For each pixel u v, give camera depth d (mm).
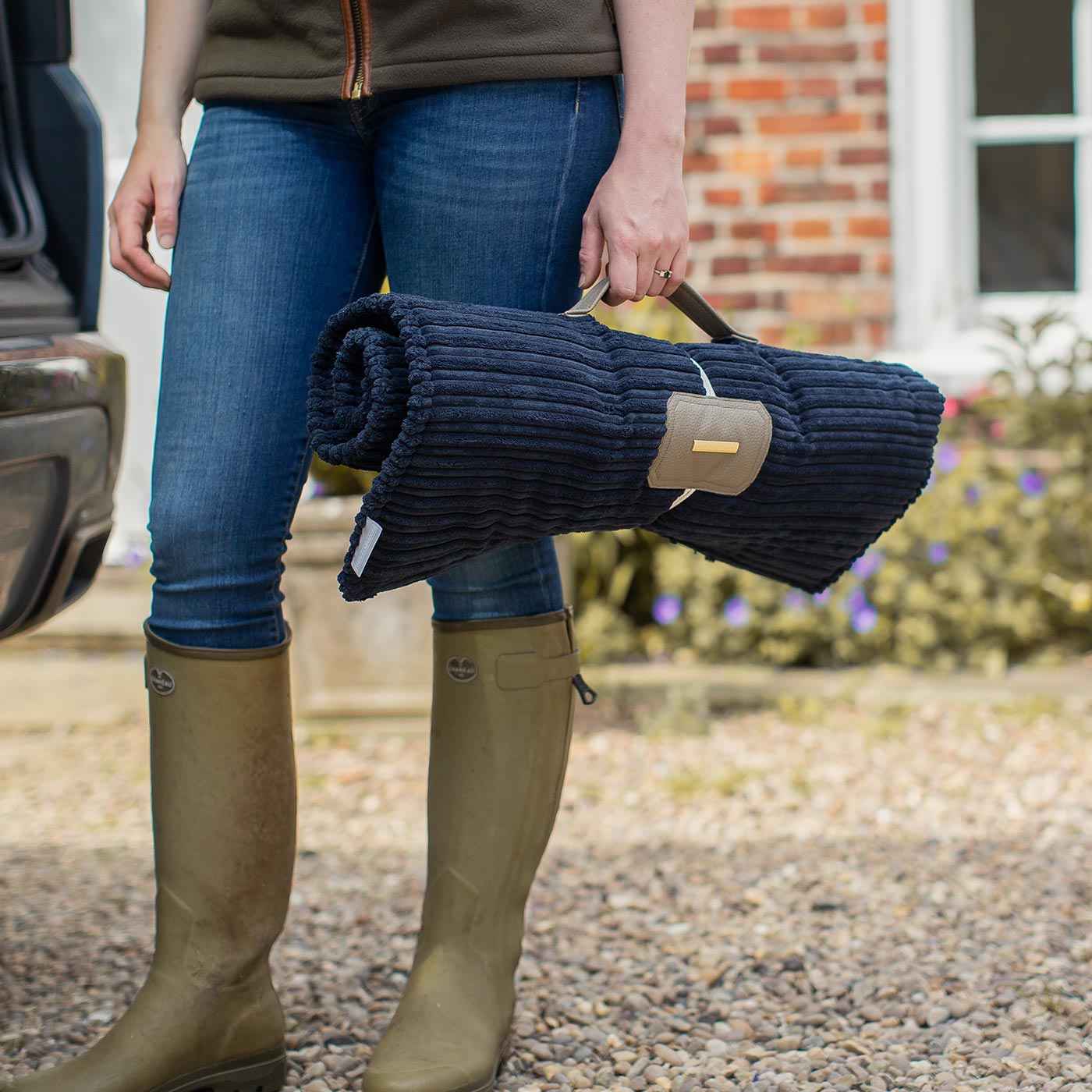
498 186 1277
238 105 1354
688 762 2861
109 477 1633
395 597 3041
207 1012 1353
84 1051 1502
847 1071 1473
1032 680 3324
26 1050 1542
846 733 3035
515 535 1231
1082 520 3521
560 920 1953
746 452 1303
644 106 1266
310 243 1345
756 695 3287
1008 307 3957
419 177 1295
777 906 2004
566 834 2412
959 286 3932
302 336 1343
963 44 3879
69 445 1499
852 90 3787
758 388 1338
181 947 1356
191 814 1346
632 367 1261
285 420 1334
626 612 3697
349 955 1834
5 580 1474
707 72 3801
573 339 1229
